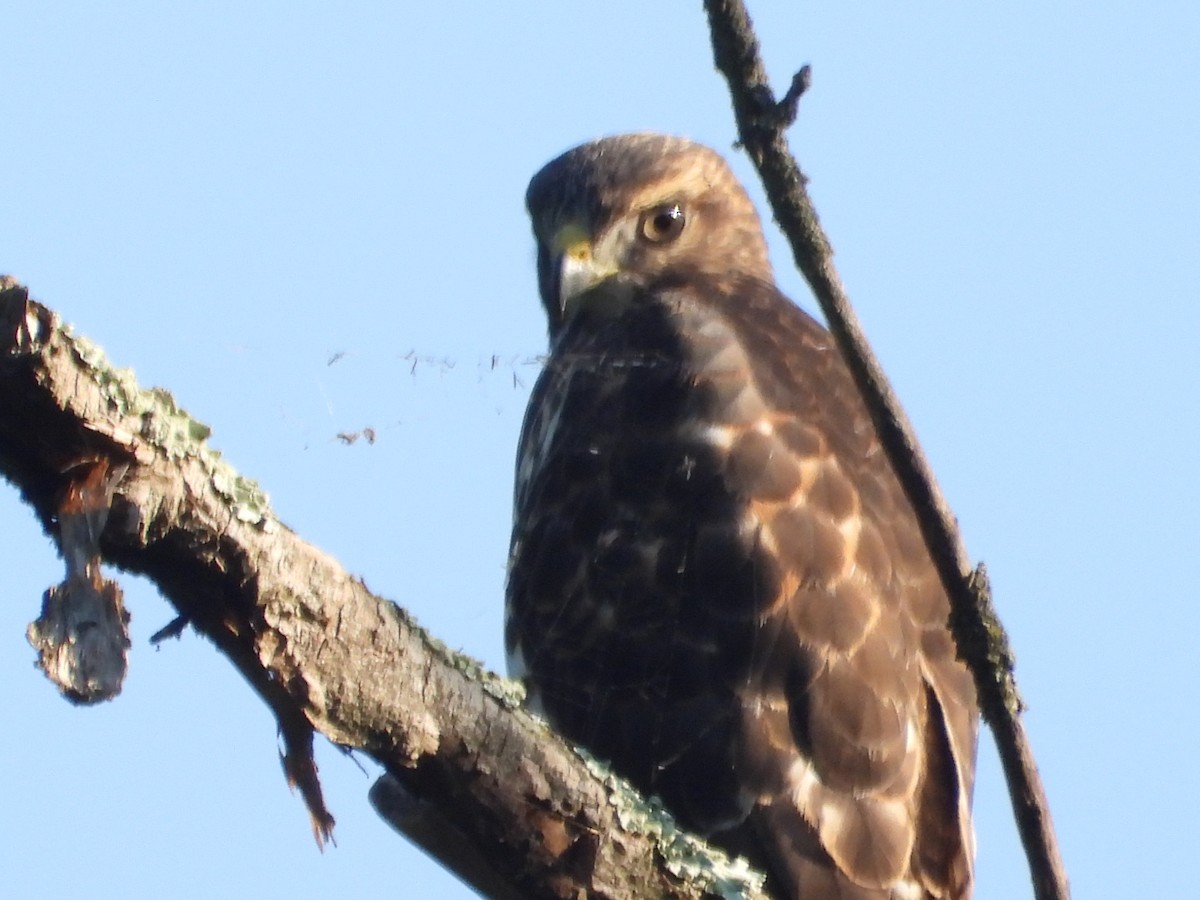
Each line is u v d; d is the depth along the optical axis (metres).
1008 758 6.67
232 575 5.25
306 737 5.65
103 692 4.98
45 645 4.96
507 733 5.93
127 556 5.14
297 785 5.70
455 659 5.84
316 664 5.50
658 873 6.29
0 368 4.76
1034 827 6.66
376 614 5.57
